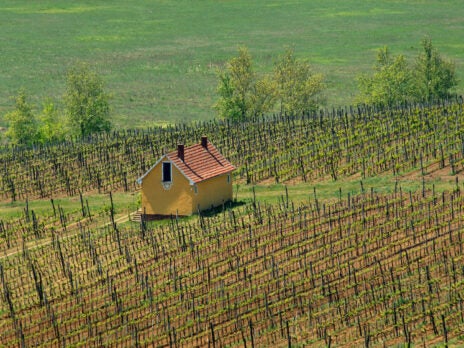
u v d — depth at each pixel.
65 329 137.62
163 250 161.88
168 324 130.25
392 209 174.12
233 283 146.50
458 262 144.88
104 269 160.75
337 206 181.38
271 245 161.25
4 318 144.12
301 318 132.12
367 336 119.38
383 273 143.50
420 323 126.88
